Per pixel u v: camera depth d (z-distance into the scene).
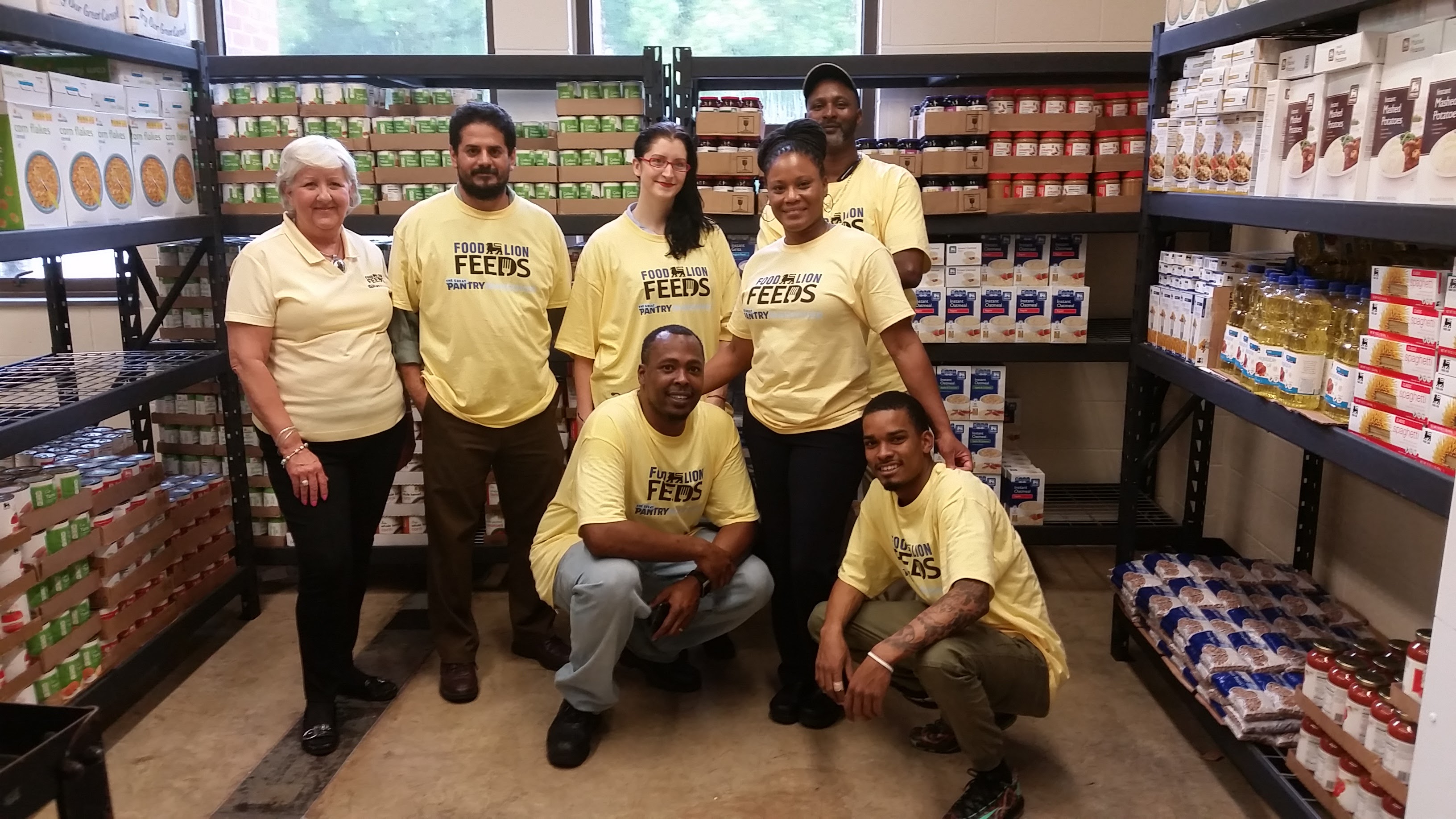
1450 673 1.23
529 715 2.51
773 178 2.13
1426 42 1.59
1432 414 1.49
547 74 2.96
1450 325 1.45
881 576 2.25
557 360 3.11
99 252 3.78
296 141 2.24
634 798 2.16
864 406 2.27
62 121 2.26
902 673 2.21
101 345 3.79
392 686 2.60
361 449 2.37
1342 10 1.79
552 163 3.02
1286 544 3.03
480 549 3.25
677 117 2.98
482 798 2.16
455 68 2.94
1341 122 1.78
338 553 2.30
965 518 2.01
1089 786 2.19
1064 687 2.64
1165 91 2.66
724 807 2.12
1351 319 1.80
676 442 2.31
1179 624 2.35
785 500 2.37
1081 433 3.78
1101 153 2.93
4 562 2.09
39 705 1.61
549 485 2.66
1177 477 3.66
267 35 3.76
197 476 3.04
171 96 2.77
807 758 2.31
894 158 2.93
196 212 2.91
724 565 2.29
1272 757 1.99
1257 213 2.02
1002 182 2.95
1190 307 2.46
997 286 3.05
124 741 2.39
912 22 3.51
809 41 3.68
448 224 2.43
